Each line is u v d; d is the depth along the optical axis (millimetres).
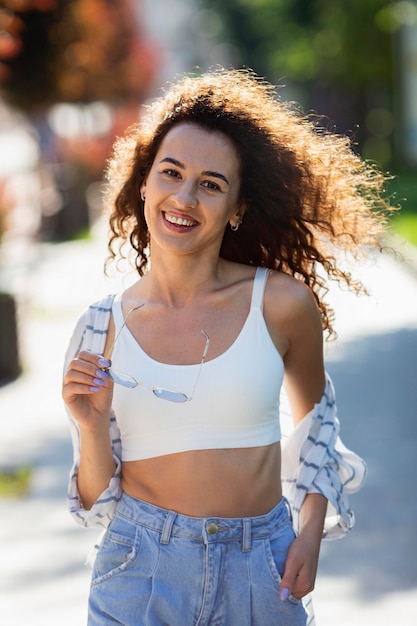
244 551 5039
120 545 5102
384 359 18547
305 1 74562
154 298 5242
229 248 5711
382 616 8570
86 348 5328
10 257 33812
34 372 19094
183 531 5020
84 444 5148
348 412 15070
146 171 5516
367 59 66125
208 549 5000
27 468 13070
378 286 26469
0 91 33875
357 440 13609
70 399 5027
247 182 5383
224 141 5203
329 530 5609
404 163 65250
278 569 5090
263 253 5719
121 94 51156
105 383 4977
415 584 9180
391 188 53500
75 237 40469
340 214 5746
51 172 42000
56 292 27344
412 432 13852
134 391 5086
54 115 46500
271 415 5133
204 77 5543
